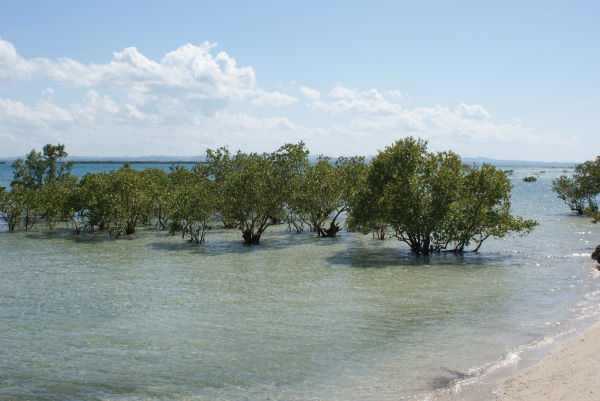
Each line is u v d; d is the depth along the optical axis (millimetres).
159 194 48156
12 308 18062
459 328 15516
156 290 21328
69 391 10812
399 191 30547
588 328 14781
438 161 31203
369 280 23578
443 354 13031
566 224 50781
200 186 39219
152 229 46969
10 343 14086
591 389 9609
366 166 42094
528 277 24062
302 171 39875
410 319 16672
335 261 29438
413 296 20172
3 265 27516
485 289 21422
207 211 38156
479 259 29906
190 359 12805
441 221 30281
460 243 31781
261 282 23156
